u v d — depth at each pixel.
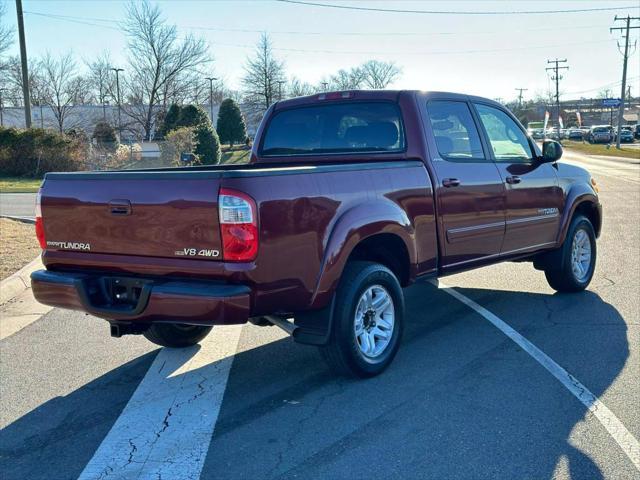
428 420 4.14
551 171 6.89
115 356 5.59
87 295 4.45
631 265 8.90
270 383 4.86
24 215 15.13
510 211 6.23
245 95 62.38
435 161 5.45
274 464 3.63
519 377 4.84
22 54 30.33
